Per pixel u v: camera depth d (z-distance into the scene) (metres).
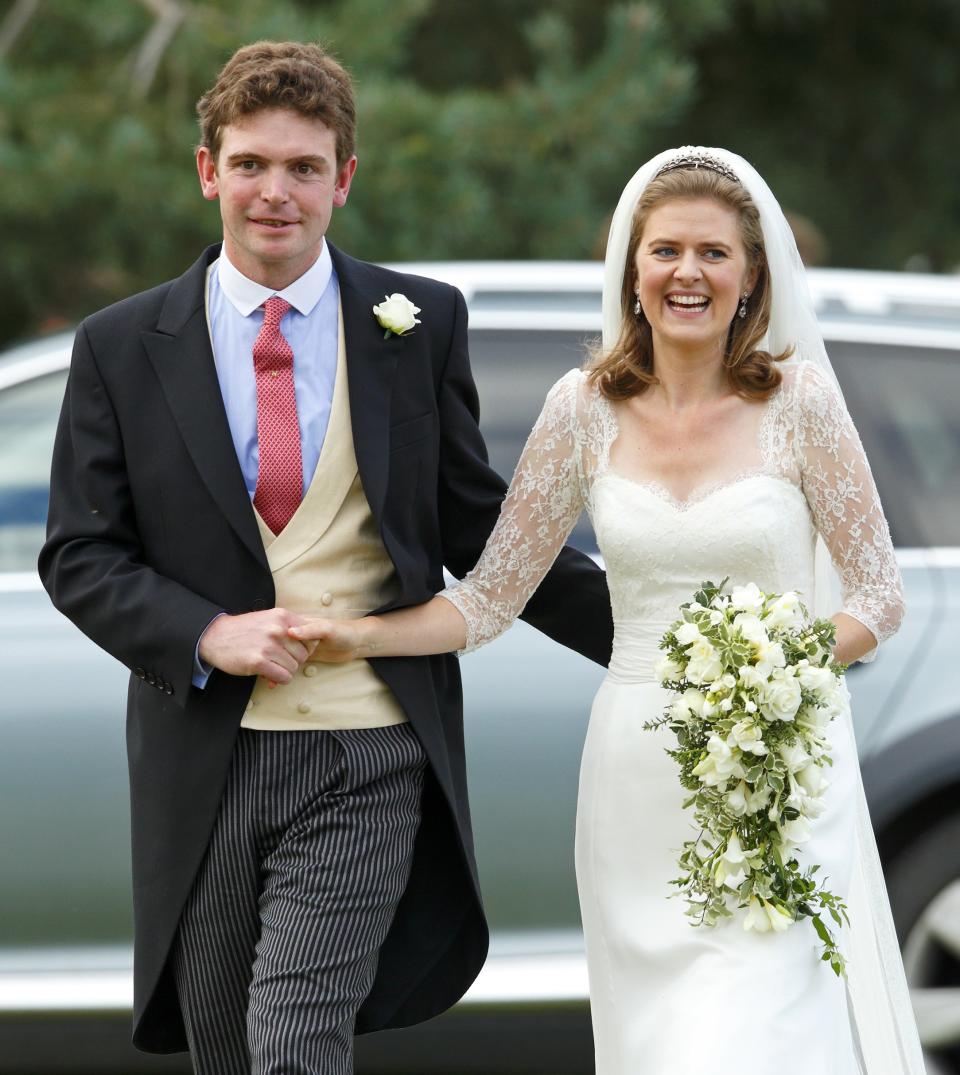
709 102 37.41
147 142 23.47
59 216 23.95
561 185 25.28
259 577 9.48
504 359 13.02
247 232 9.48
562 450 10.30
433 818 10.12
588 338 13.05
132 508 9.69
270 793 9.49
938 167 38.22
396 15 25.03
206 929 9.62
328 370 9.77
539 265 13.70
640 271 9.88
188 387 9.57
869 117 37.69
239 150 9.38
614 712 10.06
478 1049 12.48
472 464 10.26
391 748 9.62
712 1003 9.11
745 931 9.31
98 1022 12.38
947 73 37.69
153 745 9.68
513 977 12.30
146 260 24.42
